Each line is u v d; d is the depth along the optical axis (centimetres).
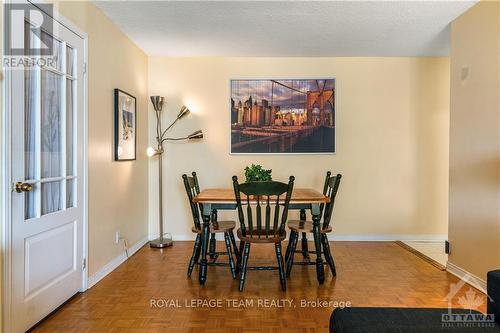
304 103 409
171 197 414
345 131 410
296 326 199
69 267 231
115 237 309
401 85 409
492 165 240
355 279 279
